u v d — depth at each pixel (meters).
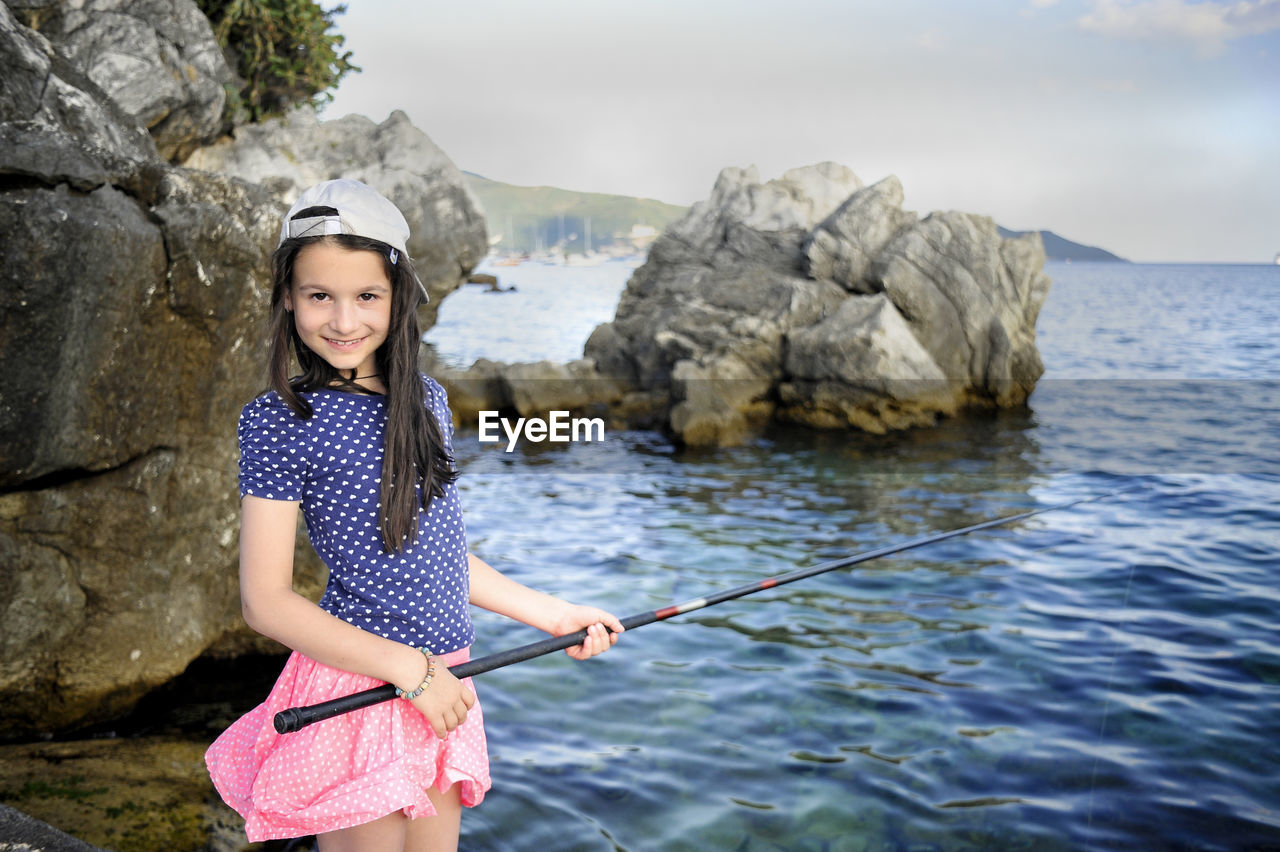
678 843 3.31
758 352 14.91
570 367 16.08
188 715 4.20
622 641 5.27
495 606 2.10
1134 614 5.60
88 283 3.77
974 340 15.34
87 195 3.95
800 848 3.28
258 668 4.68
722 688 4.64
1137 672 4.75
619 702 4.48
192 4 11.98
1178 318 41.50
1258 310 48.12
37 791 3.31
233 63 14.78
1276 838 3.32
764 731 4.19
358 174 16.47
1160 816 3.46
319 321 1.66
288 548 1.67
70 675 3.98
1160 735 4.09
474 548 7.36
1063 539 7.33
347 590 1.72
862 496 9.43
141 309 4.01
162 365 4.16
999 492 9.59
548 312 37.66
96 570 4.02
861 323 14.17
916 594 6.04
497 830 3.37
